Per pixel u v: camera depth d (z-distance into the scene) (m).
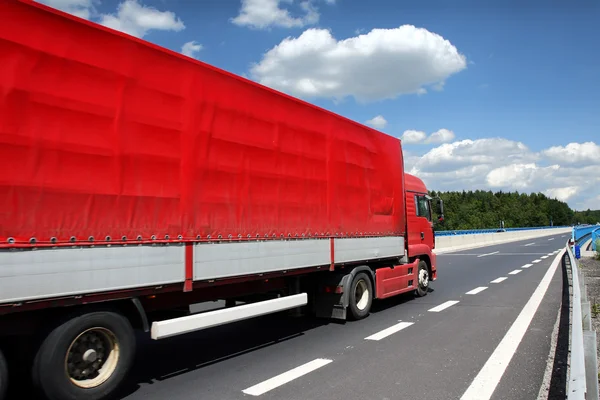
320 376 5.16
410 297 10.92
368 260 8.55
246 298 6.69
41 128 3.82
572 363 3.42
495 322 7.90
